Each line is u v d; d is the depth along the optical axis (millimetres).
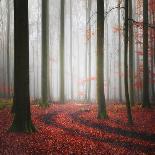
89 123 20469
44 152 11562
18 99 14930
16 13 15031
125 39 19844
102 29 22781
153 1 35812
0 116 19812
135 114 24625
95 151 12461
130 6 32344
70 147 12727
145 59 28688
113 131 17812
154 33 37844
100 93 22625
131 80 31016
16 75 14992
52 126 18109
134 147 14000
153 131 18141
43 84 29422
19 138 13492
